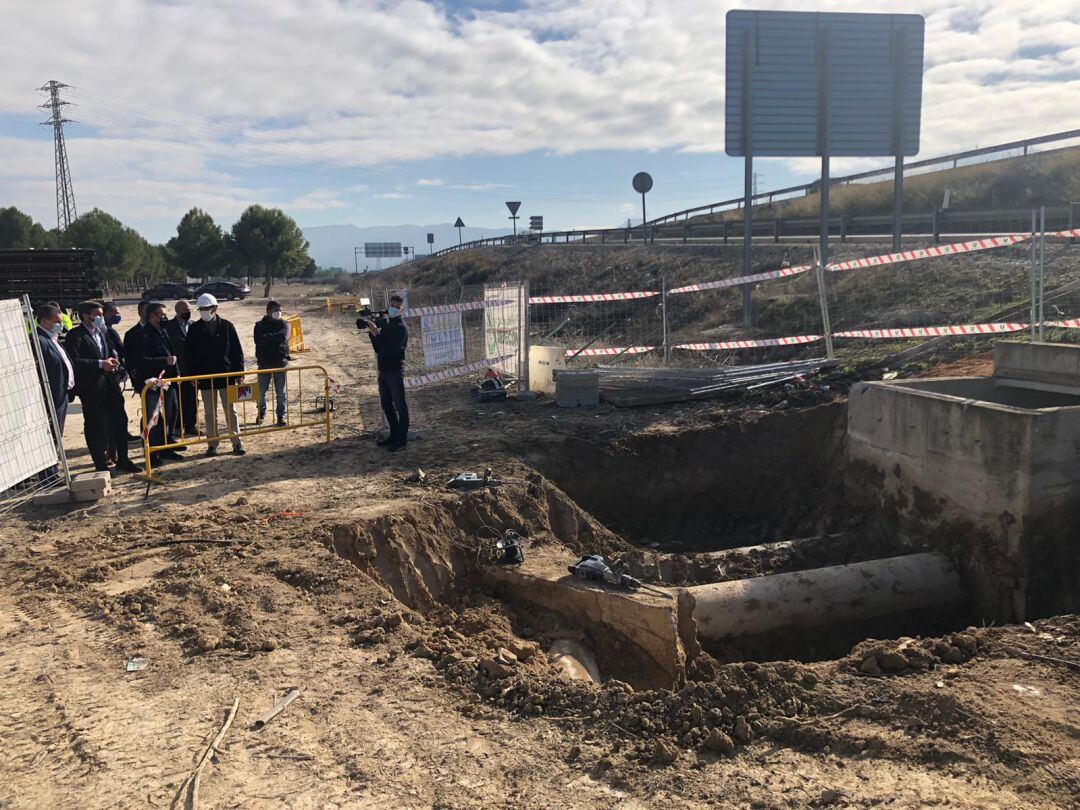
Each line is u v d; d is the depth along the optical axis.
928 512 9.02
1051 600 7.82
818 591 8.09
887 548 9.55
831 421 11.26
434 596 7.90
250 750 4.30
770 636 8.03
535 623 7.43
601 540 9.55
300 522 7.96
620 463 11.10
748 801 3.83
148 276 75.75
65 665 5.28
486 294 16.30
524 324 14.64
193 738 4.41
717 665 7.25
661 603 6.78
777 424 11.48
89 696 4.89
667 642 6.68
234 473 10.00
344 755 4.27
